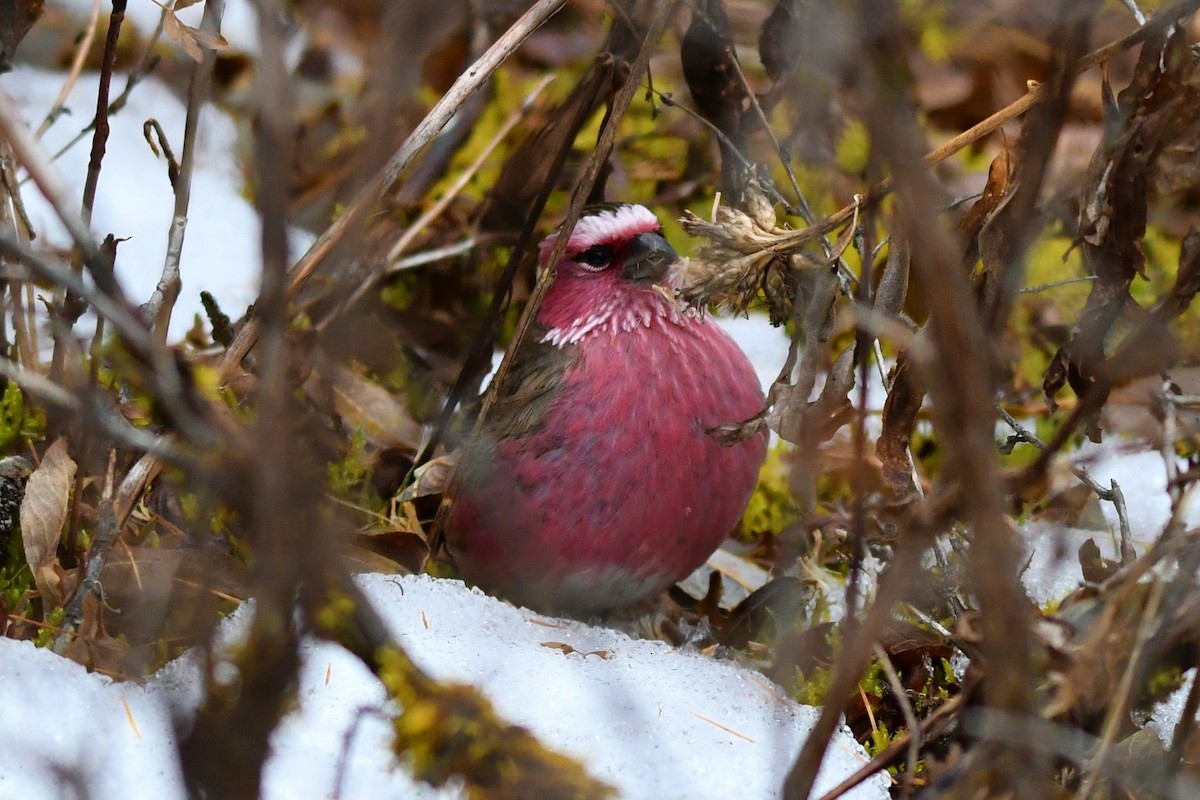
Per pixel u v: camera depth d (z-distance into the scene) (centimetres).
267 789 434
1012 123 1004
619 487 639
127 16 1062
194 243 910
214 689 327
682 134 946
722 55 687
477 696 346
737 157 684
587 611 695
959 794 387
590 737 496
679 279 652
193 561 554
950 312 316
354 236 575
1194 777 443
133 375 360
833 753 506
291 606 313
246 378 564
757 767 494
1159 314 426
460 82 580
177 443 399
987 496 326
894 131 311
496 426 661
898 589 366
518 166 873
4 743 434
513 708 506
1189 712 419
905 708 457
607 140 633
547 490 642
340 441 702
